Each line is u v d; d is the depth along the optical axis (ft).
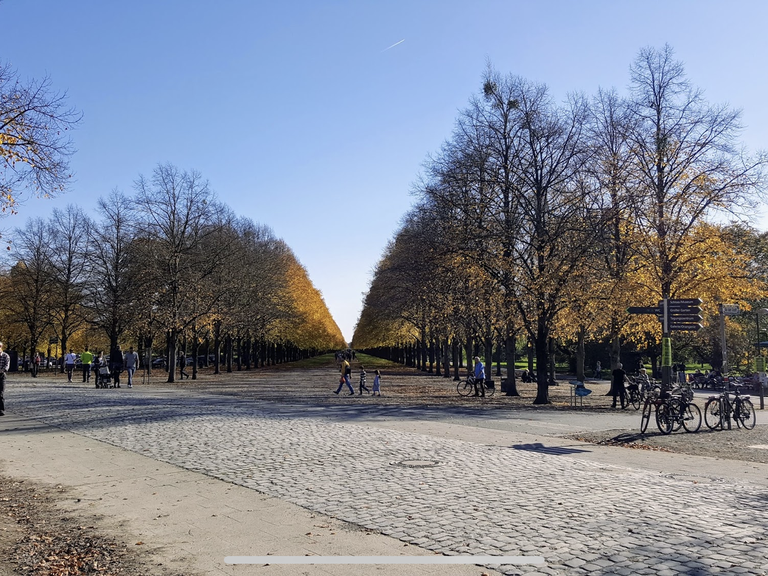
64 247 188.55
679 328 65.05
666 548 21.52
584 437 54.08
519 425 62.23
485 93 103.65
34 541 23.98
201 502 29.73
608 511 26.68
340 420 64.08
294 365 293.84
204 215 151.23
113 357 122.93
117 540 24.03
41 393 103.14
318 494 30.71
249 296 182.09
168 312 141.18
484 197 99.30
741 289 95.86
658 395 64.64
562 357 260.83
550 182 97.60
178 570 20.49
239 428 56.75
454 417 69.31
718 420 63.16
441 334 153.28
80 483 34.40
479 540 22.65
